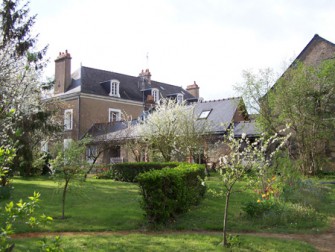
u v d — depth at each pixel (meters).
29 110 14.51
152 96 31.72
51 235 6.43
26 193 11.40
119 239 6.10
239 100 20.91
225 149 18.77
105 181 16.66
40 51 17.59
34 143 19.09
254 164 6.26
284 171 9.66
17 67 11.59
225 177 5.97
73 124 28.33
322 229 7.04
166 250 5.46
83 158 8.97
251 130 20.48
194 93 38.53
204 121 19.94
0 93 9.79
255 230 6.95
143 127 19.55
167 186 7.64
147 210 7.30
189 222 7.53
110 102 30.31
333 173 17.81
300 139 17.36
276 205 7.96
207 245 5.73
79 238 6.15
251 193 10.59
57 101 19.80
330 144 18.31
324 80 17.59
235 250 5.50
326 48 22.55
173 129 18.59
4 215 2.96
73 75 30.91
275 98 17.89
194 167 10.24
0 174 3.06
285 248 5.62
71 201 9.99
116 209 8.79
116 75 33.44
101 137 22.55
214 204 9.49
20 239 5.97
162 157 19.19
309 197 9.10
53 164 8.12
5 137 7.90
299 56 23.30
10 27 16.47
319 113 17.50
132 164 16.97
